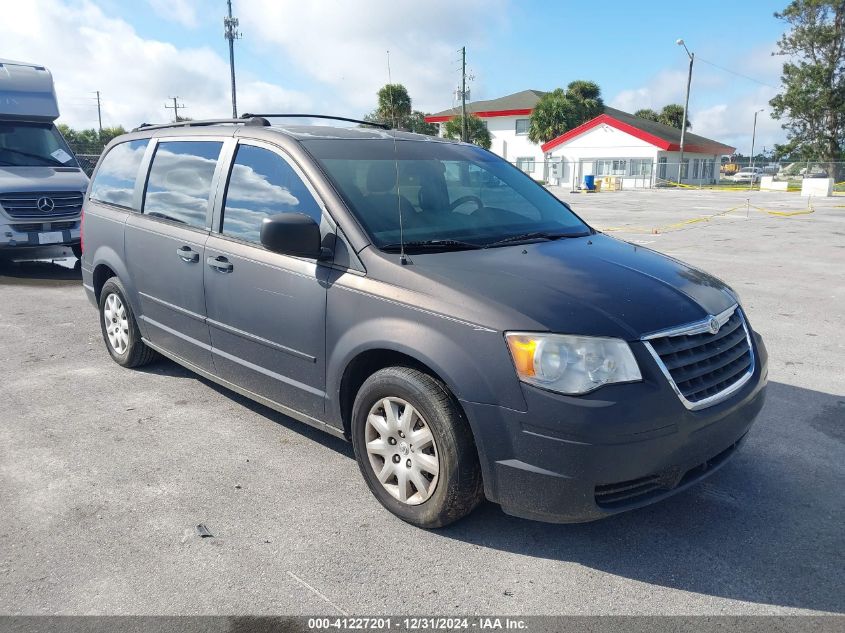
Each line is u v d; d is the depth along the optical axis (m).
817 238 14.50
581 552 3.12
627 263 3.64
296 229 3.43
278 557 3.09
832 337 6.55
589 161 50.53
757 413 3.40
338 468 3.94
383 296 3.28
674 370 2.96
